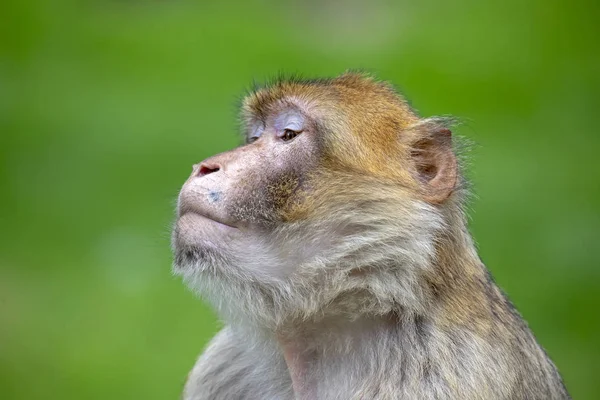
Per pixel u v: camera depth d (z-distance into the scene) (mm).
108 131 26922
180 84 29703
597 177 25484
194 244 9859
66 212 23703
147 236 22562
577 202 24359
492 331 10062
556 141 26984
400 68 30672
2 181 24906
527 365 10391
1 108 28156
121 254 22016
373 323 10086
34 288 20812
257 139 10867
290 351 10234
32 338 19359
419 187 10227
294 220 9938
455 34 33344
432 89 29312
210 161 10188
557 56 31578
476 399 9562
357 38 34031
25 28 32875
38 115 27859
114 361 18766
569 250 22703
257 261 9883
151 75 30406
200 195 9961
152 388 18156
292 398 10633
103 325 19656
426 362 9727
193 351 18953
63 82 30000
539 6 34125
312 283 9969
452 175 10250
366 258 9922
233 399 11008
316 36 34156
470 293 10164
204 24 33750
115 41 33031
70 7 34938
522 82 29969
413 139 10523
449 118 11133
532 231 23203
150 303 20297
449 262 10125
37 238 22781
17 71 30484
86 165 25516
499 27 33531
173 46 32531
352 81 10945
